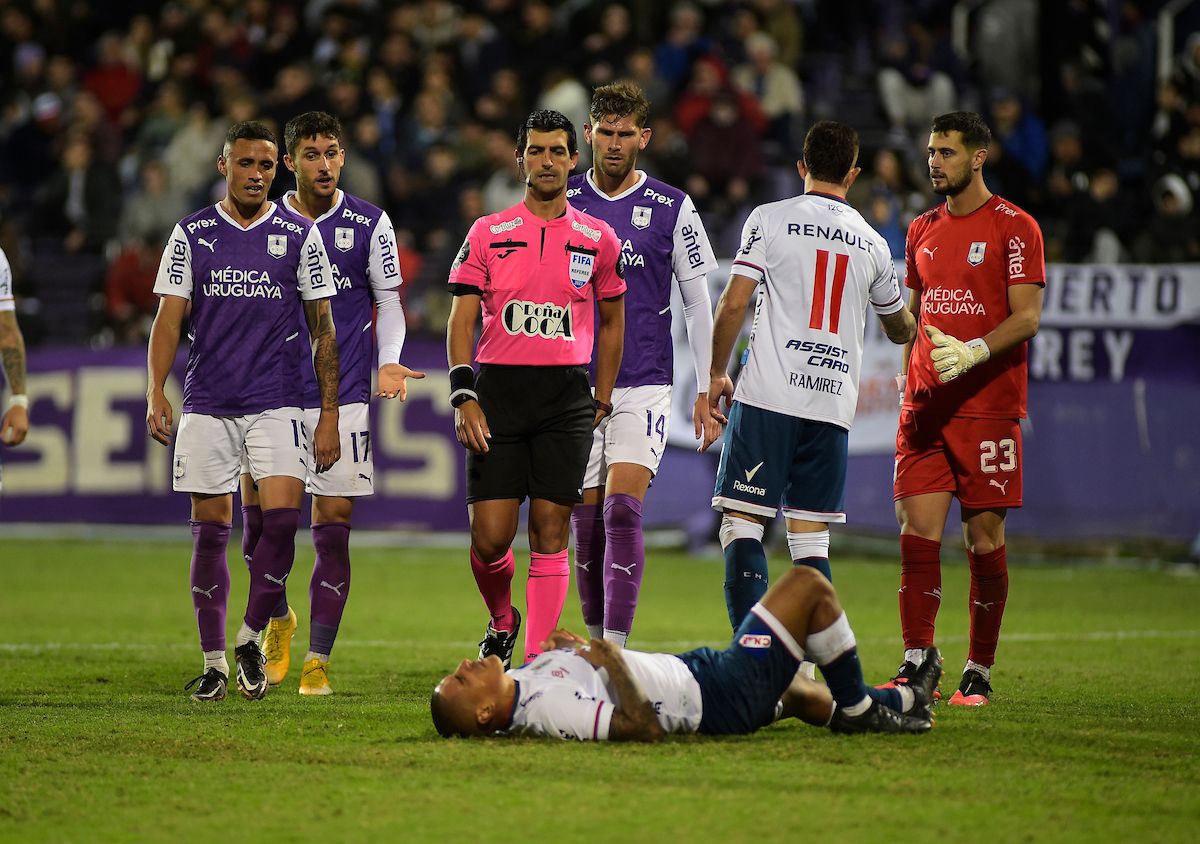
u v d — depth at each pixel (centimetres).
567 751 1761
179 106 6150
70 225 5938
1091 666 2698
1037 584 4097
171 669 2630
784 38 6081
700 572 4306
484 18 6194
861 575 4253
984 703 2197
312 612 2347
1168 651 2936
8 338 2345
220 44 6438
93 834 1452
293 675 2572
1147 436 4428
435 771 1680
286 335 2269
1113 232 4903
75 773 1692
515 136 5609
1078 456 4466
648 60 5741
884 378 4519
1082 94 5569
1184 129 5181
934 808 1529
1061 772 1689
